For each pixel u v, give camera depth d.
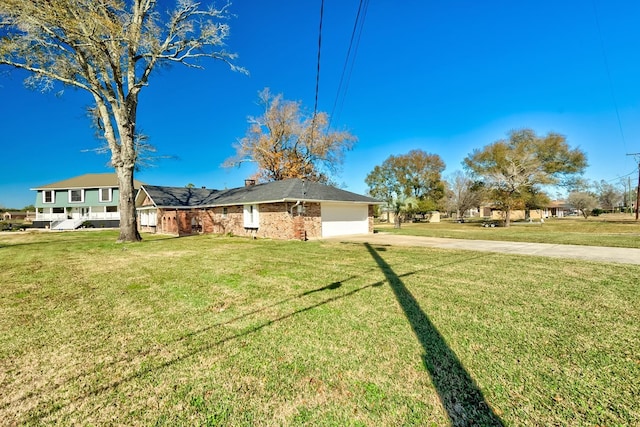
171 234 20.17
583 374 2.45
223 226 19.91
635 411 1.99
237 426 1.95
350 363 2.70
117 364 2.76
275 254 9.49
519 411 2.02
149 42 12.98
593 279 5.58
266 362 2.75
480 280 5.62
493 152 29.55
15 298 4.90
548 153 29.45
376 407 2.10
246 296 4.83
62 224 30.22
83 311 4.22
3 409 2.16
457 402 2.13
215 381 2.46
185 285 5.62
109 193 33.38
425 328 3.43
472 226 28.70
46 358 2.89
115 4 11.62
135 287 5.54
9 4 10.07
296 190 15.80
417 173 43.06
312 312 4.02
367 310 4.06
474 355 2.79
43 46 12.22
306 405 2.14
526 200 29.05
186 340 3.24
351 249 10.39
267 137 28.53
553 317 3.70
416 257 8.35
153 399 2.24
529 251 9.33
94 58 12.80
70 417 2.07
